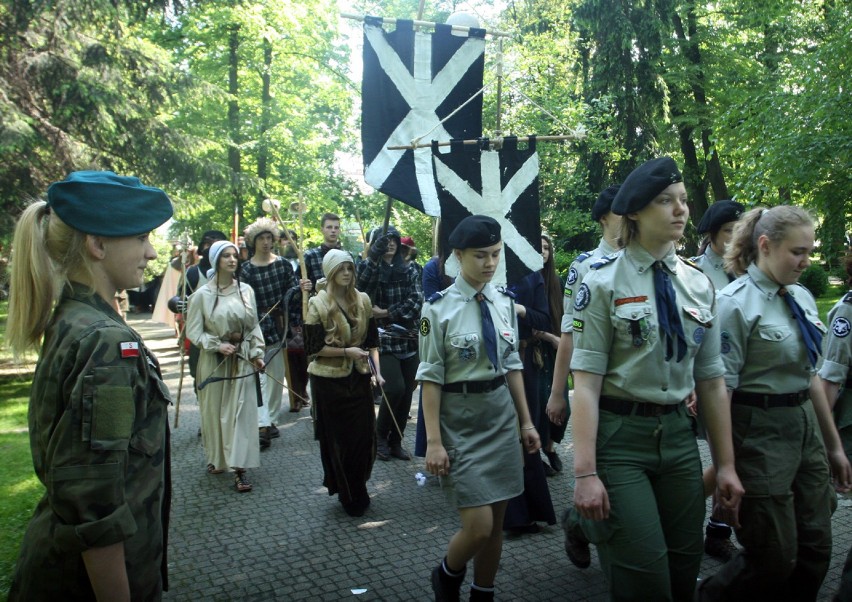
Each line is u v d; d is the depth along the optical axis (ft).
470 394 10.25
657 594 7.92
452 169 14.55
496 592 11.48
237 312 17.49
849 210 35.19
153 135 38.27
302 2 65.72
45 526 6.02
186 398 27.94
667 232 8.20
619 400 8.39
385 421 19.35
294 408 25.14
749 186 35.47
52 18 31.63
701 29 64.64
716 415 8.81
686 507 8.48
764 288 9.69
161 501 6.55
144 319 68.54
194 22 61.72
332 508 15.51
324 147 81.10
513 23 59.31
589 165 55.88
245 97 71.51
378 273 19.10
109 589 5.85
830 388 11.27
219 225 70.33
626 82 56.08
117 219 6.31
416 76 16.69
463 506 9.91
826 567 9.77
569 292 11.07
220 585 11.82
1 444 19.66
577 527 11.73
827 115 32.48
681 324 8.29
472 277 10.50
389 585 11.78
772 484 9.29
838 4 38.63
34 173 31.81
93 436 5.73
